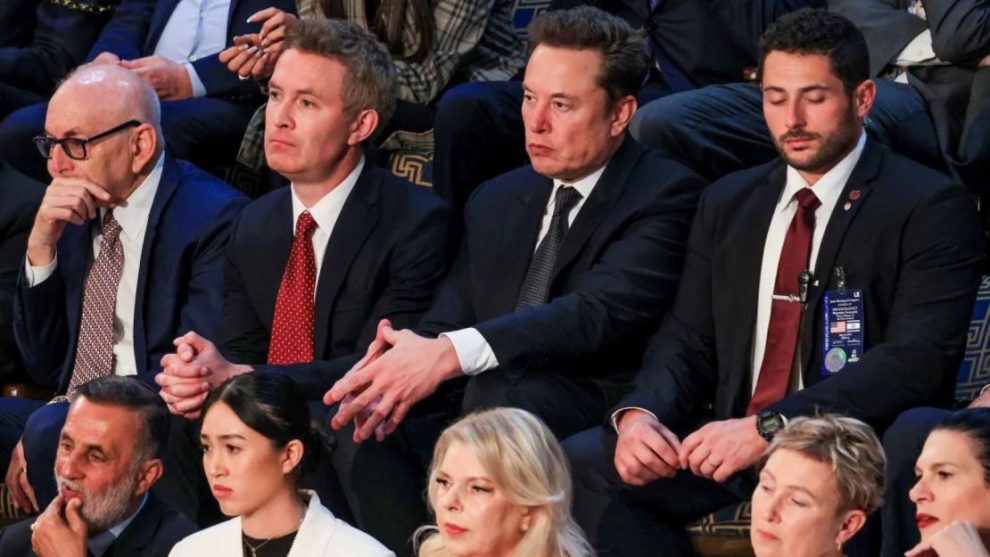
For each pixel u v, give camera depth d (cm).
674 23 1583
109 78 1436
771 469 945
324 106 1323
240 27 1725
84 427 1160
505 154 1568
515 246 1286
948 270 1155
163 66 1647
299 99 1327
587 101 1250
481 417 968
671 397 1188
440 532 974
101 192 1409
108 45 1770
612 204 1268
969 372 1391
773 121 1188
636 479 1126
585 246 1262
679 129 1431
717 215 1231
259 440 1064
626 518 1148
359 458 1209
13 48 1825
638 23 1602
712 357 1229
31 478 1299
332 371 1269
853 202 1179
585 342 1219
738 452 1094
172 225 1438
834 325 1168
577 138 1252
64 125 1416
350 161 1349
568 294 1252
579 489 1155
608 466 1152
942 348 1141
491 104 1537
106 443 1159
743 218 1214
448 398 1276
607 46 1252
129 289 1441
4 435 1428
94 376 1426
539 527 953
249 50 1564
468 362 1194
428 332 1291
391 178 1370
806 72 1166
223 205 1448
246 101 1689
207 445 1077
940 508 973
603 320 1223
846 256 1173
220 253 1428
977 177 1439
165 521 1189
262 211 1375
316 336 1328
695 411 1218
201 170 1509
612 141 1275
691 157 1440
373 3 1623
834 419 954
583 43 1252
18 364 1562
